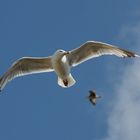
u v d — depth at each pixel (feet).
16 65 52.65
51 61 51.78
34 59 52.34
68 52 50.21
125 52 51.08
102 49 52.06
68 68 50.90
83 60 52.60
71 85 50.98
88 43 51.57
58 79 51.39
